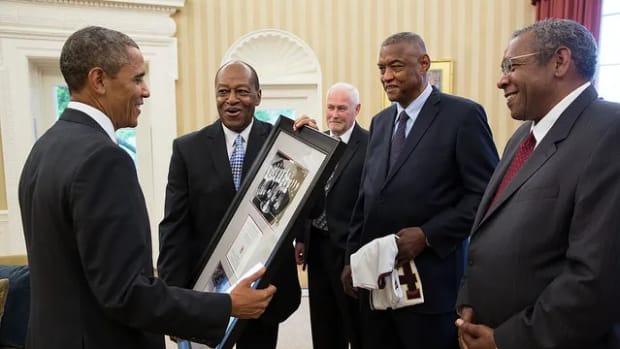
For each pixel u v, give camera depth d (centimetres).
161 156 447
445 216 168
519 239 116
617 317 103
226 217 162
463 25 451
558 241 111
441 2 451
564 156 113
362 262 168
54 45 409
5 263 234
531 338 109
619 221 101
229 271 140
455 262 176
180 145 189
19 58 401
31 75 418
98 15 416
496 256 121
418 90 180
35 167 110
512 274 117
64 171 101
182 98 452
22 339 200
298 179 129
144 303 101
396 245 166
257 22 456
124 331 111
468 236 168
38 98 433
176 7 436
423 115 177
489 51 449
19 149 409
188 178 185
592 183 104
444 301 171
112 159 103
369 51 461
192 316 107
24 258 238
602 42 422
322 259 246
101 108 113
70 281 105
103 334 108
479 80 453
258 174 156
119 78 112
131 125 120
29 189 111
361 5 457
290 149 143
